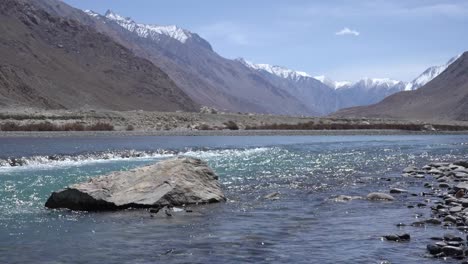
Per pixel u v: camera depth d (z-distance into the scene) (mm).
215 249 14797
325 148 61938
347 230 16984
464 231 16406
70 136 81188
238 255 14141
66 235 16812
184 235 16609
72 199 21625
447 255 13688
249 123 120750
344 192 25906
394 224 17812
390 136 108812
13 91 165500
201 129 106625
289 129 120062
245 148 59750
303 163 41500
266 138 88812
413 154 52844
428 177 32062
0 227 18109
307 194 25297
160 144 66750
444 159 46375
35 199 24031
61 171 34656
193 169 24375
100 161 42562
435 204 21828
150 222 18828
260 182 29797
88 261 13758
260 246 15070
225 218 19391
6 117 90625
